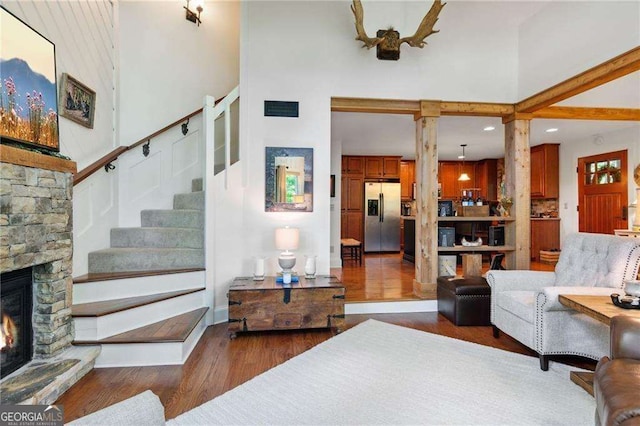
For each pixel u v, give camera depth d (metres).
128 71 3.71
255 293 2.99
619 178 5.52
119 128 3.62
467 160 8.52
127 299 2.81
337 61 3.77
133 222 3.74
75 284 2.66
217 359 2.53
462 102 3.95
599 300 2.12
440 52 3.90
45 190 2.10
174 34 4.11
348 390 2.06
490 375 2.26
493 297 3.00
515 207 4.04
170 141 4.05
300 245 3.71
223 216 3.46
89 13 3.15
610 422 1.15
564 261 2.87
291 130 3.69
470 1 3.67
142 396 0.98
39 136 2.13
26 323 2.11
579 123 5.14
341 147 6.56
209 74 4.43
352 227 7.85
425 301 3.83
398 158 7.86
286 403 1.92
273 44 3.67
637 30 2.65
